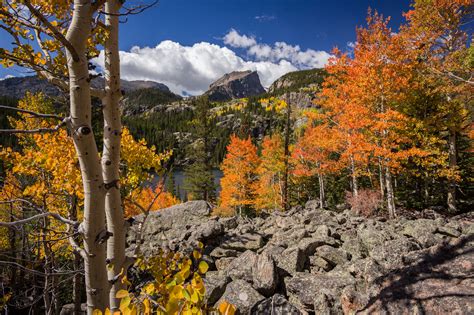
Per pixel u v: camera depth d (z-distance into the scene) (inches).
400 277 175.0
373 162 543.8
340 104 544.7
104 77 105.3
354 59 488.7
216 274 286.0
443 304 143.7
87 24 82.3
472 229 309.0
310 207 832.9
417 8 494.0
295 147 839.7
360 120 464.1
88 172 87.3
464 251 174.1
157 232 423.8
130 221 114.1
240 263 274.5
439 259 176.4
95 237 89.2
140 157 251.9
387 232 318.3
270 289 233.6
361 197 572.4
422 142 529.0
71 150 198.1
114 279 104.0
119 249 107.9
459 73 484.7
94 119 440.1
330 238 325.1
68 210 245.1
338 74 552.1
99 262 90.4
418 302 151.6
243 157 940.0
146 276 299.7
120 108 109.6
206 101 1218.6
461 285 150.5
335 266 279.9
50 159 191.3
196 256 87.0
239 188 950.4
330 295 202.8
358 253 296.8
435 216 510.3
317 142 641.0
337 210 746.2
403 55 450.0
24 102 552.7
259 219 498.6
